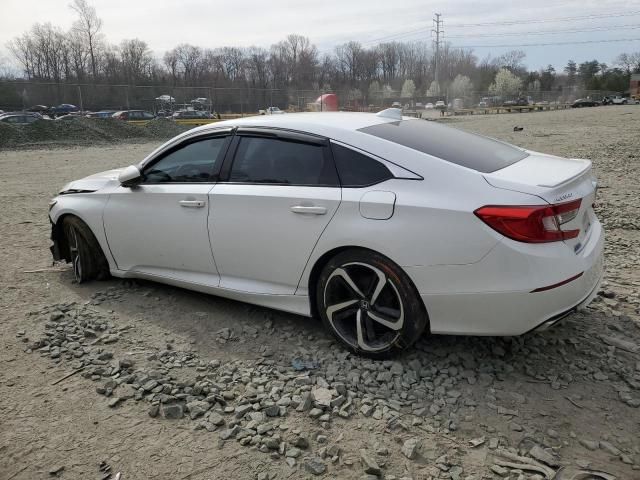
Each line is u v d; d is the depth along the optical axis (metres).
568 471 2.43
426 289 3.08
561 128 27.12
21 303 4.41
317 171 3.51
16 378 3.27
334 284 3.44
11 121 31.30
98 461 2.55
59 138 26.09
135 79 79.19
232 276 3.95
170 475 2.45
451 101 77.19
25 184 11.87
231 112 42.41
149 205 4.27
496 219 2.88
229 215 3.80
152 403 2.97
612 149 15.12
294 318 4.06
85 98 37.00
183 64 89.38
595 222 3.56
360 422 2.81
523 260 2.86
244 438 2.68
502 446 2.61
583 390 3.06
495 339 3.62
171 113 39.53
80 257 4.76
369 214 3.21
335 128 3.55
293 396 3.01
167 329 3.91
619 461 2.50
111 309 4.27
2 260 5.59
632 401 2.92
